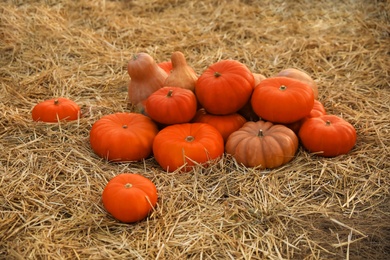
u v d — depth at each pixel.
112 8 3.76
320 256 2.16
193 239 2.21
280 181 2.42
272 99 2.48
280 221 2.26
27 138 2.63
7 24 3.41
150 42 3.47
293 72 2.71
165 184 2.41
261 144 2.45
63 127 2.67
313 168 2.47
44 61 3.22
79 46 3.36
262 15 3.71
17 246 2.18
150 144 2.53
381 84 3.04
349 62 3.23
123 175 2.32
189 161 2.43
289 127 2.56
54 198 2.35
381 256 2.16
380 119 2.72
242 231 2.23
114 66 3.24
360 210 2.31
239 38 3.51
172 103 2.49
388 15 3.58
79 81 3.09
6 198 2.34
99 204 2.33
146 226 2.26
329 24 3.58
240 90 2.50
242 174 2.44
